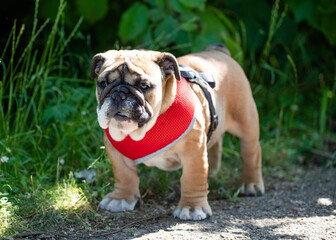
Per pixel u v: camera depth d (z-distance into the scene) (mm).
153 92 3736
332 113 8016
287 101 7680
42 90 5820
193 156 4117
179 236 3773
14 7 6977
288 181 5773
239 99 4922
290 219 4246
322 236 3795
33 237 3736
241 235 3824
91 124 5852
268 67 7246
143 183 5105
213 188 5281
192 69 4402
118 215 4312
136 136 3893
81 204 4246
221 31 6773
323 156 6742
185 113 3936
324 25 7418
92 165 4820
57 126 5941
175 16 6613
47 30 7094
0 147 5129
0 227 3777
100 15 6711
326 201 4805
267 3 7902
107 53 4012
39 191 4508
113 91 3650
